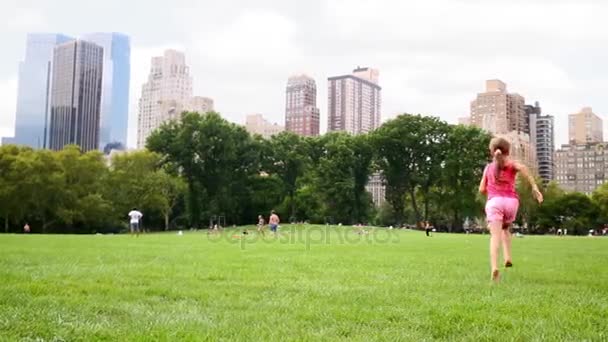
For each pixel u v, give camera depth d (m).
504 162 8.06
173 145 76.00
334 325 4.42
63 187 68.06
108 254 13.02
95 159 73.94
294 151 84.56
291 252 15.35
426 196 81.06
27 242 20.88
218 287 6.73
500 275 8.74
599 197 103.12
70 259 11.08
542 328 4.35
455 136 77.00
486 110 195.88
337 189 80.06
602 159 189.00
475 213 78.75
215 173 78.62
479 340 3.99
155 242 22.84
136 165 74.19
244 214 85.62
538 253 17.00
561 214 102.69
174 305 5.36
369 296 6.04
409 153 79.69
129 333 4.06
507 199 7.98
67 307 5.09
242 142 80.06
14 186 63.75
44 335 3.99
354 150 82.19
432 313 5.00
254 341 3.82
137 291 6.22
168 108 175.25
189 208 80.38
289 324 4.45
